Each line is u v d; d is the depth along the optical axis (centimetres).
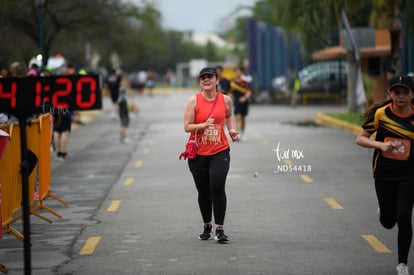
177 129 4616
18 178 1653
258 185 2275
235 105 3741
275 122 5012
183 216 1811
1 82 1143
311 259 1381
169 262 1373
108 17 6275
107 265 1362
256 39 8094
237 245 1500
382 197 1297
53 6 5609
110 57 10769
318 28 4497
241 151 3228
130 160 3025
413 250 1441
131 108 6706
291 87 6762
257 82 8019
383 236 1569
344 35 4503
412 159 1271
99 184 2373
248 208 1898
